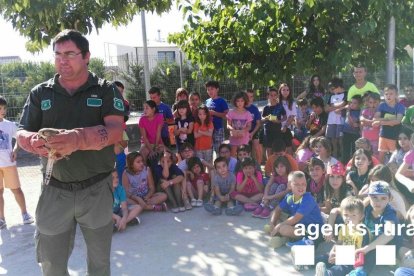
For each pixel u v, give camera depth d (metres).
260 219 4.75
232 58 7.00
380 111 5.48
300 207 3.92
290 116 6.89
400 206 3.84
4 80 9.25
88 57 2.30
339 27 5.79
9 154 4.80
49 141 1.95
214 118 6.70
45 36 5.42
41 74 9.58
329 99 6.65
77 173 2.33
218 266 3.62
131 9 6.01
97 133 2.08
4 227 4.81
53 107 2.30
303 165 5.41
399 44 6.33
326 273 3.18
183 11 6.20
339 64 5.86
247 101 6.45
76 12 5.48
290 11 5.65
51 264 2.46
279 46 6.36
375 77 7.43
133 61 11.77
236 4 6.27
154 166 5.42
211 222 4.71
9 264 3.80
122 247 4.09
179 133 6.32
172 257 3.83
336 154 6.62
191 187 5.42
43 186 2.41
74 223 2.49
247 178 5.16
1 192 4.83
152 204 5.18
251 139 6.68
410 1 5.64
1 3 4.64
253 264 3.63
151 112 6.00
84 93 2.32
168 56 12.39
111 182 2.50
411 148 4.52
